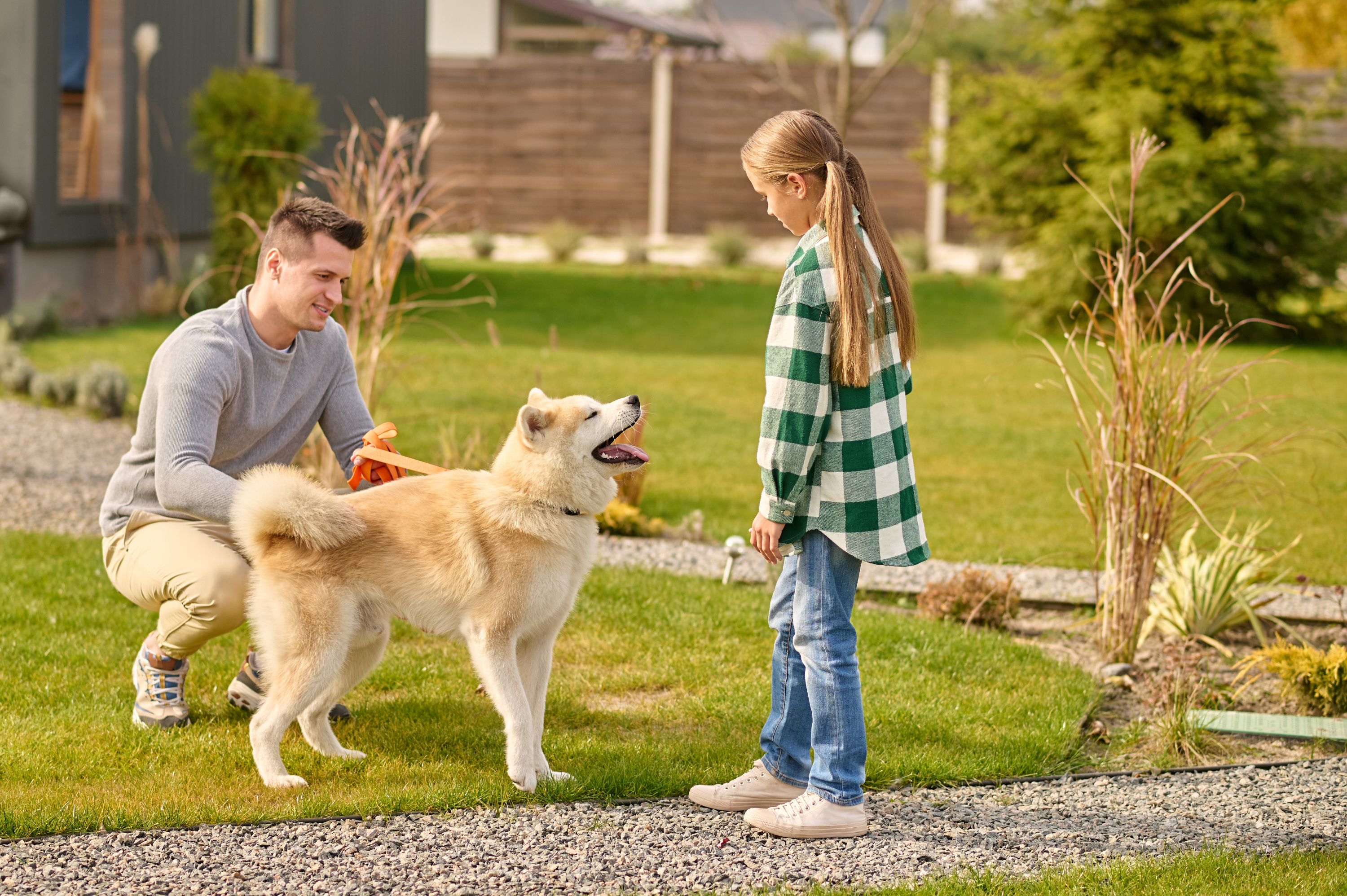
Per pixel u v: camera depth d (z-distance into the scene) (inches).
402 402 387.2
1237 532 259.1
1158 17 579.5
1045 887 119.5
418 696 173.5
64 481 288.8
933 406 446.9
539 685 145.9
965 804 143.5
